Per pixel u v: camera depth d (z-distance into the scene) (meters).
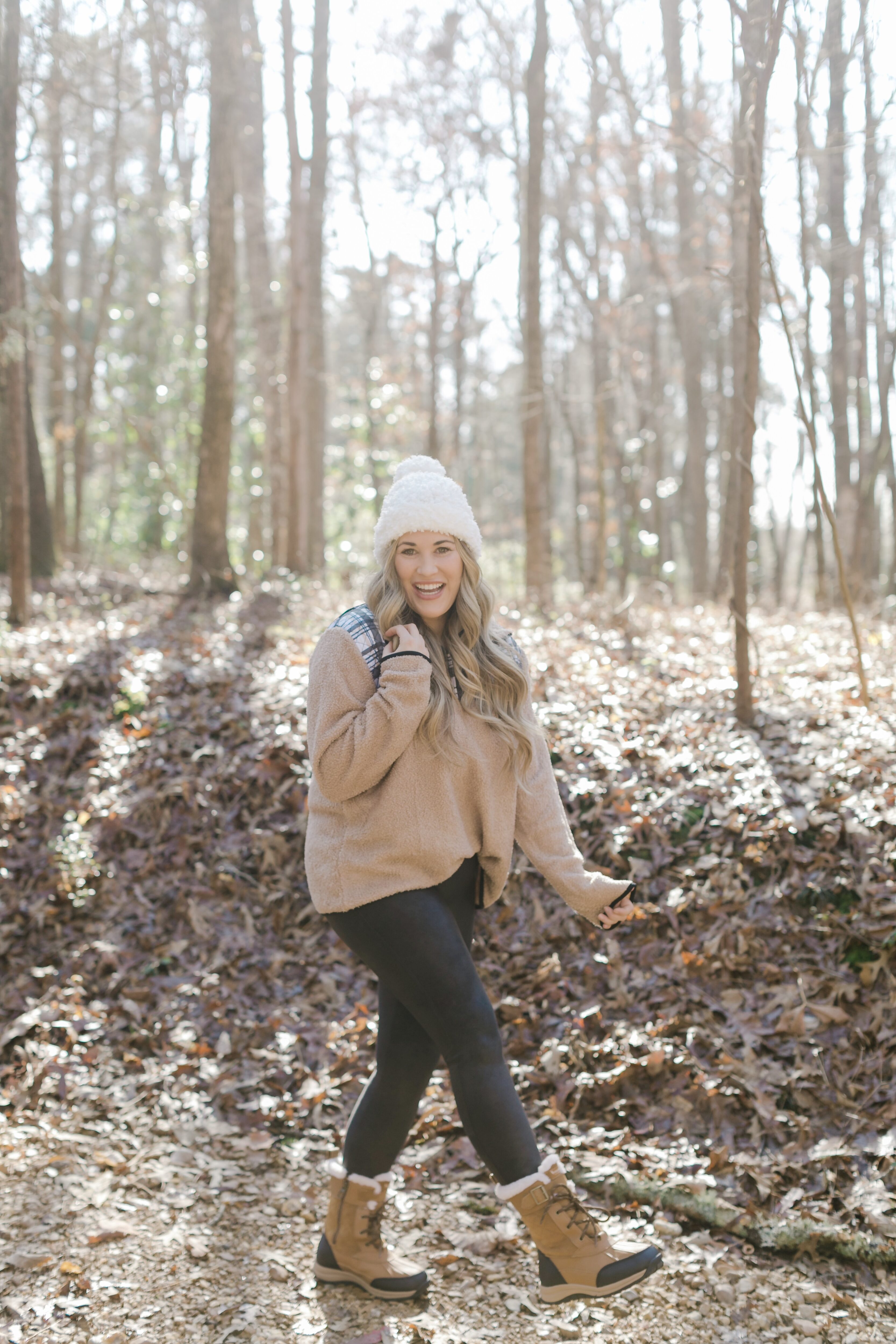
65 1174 2.65
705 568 16.14
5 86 6.96
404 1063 2.15
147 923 3.85
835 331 10.41
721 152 7.66
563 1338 2.09
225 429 8.66
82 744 4.84
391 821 1.99
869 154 9.37
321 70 11.02
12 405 6.86
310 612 7.50
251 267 13.12
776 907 3.34
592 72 12.84
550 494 18.53
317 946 3.75
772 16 3.98
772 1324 2.12
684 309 15.79
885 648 5.89
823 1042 2.88
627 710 4.65
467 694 2.07
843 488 10.41
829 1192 2.45
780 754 4.00
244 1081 3.09
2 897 3.97
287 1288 2.26
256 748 4.54
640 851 3.72
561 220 16.05
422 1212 2.57
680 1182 2.53
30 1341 2.03
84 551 16.05
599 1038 3.08
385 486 14.09
